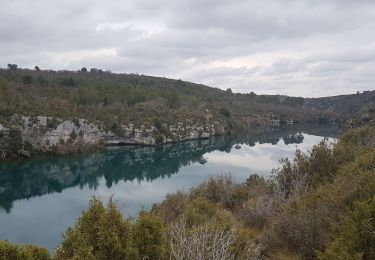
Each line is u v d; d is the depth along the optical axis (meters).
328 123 167.12
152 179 47.19
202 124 109.88
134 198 36.09
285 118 167.62
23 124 64.25
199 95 175.62
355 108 169.50
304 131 121.00
